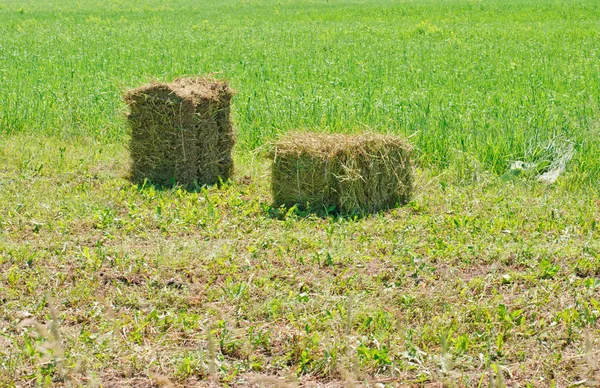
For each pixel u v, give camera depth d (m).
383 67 23.22
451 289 8.13
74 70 22.33
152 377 6.59
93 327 7.39
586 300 7.84
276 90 18.25
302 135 11.38
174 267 8.71
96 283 8.27
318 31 37.28
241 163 13.42
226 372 6.74
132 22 45.69
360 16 48.91
